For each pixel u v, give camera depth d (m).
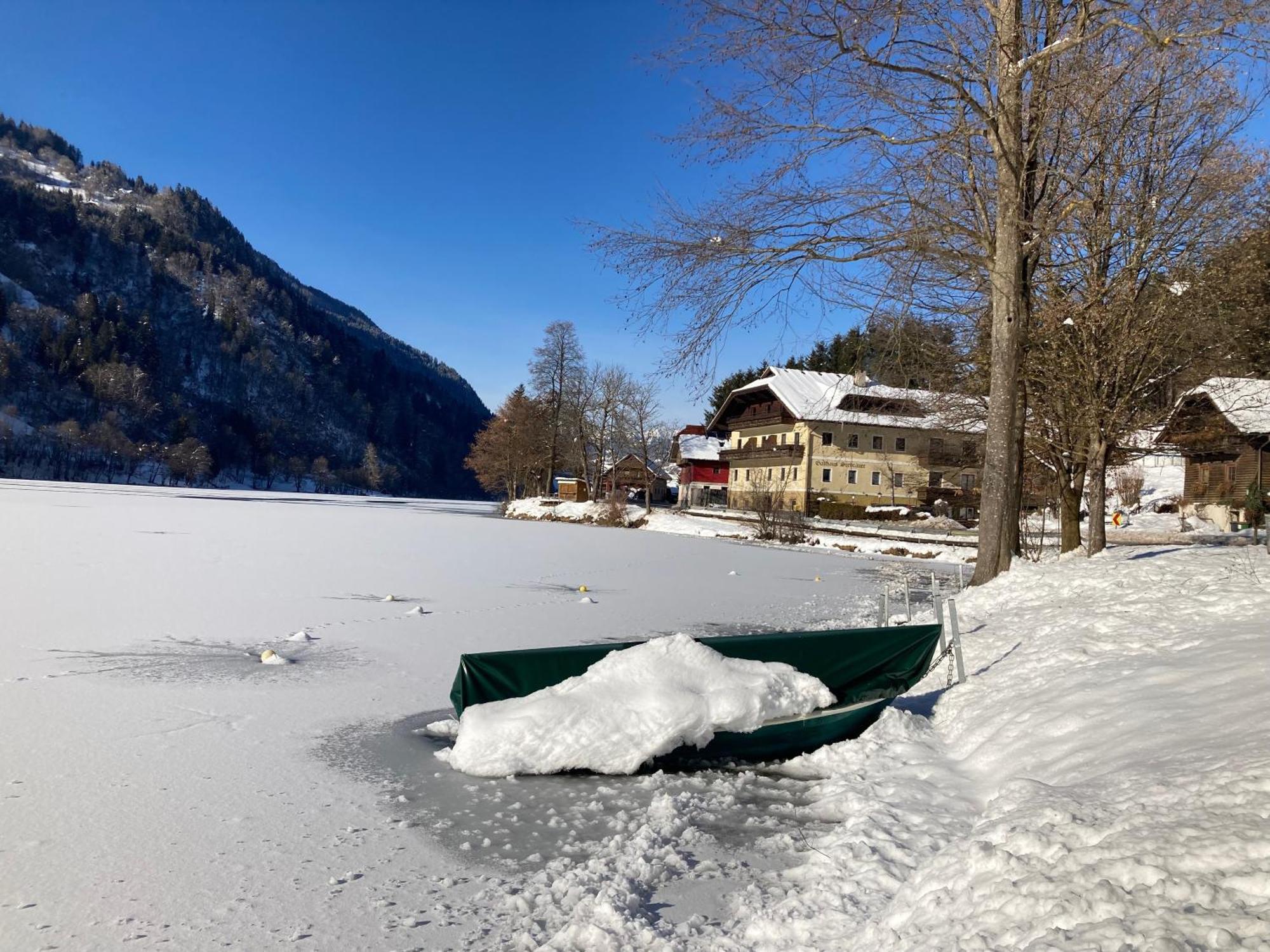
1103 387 15.45
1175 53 10.13
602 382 74.69
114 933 3.88
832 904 3.93
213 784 6.03
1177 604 8.65
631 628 13.38
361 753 6.89
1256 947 2.39
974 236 12.34
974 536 40.38
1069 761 5.09
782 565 27.06
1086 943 2.65
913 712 7.64
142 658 10.20
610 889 4.23
